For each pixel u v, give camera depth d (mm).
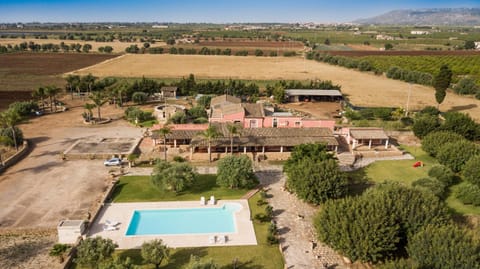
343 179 52344
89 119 95250
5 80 153750
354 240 37406
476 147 63531
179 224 47344
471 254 31562
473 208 52156
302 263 39188
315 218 44219
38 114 101062
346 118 99562
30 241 43031
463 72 177000
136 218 48562
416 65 198375
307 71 195125
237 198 54562
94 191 55844
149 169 64938
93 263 36500
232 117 82125
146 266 38125
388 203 40969
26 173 62125
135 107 104188
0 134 73375
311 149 60312
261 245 42594
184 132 75688
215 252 41062
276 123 83375
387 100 127625
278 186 59281
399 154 74750
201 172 64125
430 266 32688
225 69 198750
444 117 94875
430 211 39969
